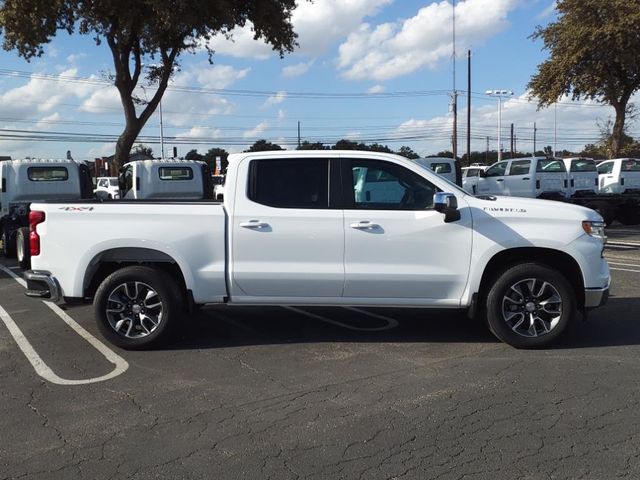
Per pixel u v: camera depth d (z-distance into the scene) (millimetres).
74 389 4832
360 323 6824
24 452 3746
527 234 5582
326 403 4477
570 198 17562
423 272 5637
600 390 4648
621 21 24297
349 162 5770
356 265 5660
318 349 5836
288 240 5648
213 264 5723
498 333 5723
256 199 5727
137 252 5797
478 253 5605
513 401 4461
